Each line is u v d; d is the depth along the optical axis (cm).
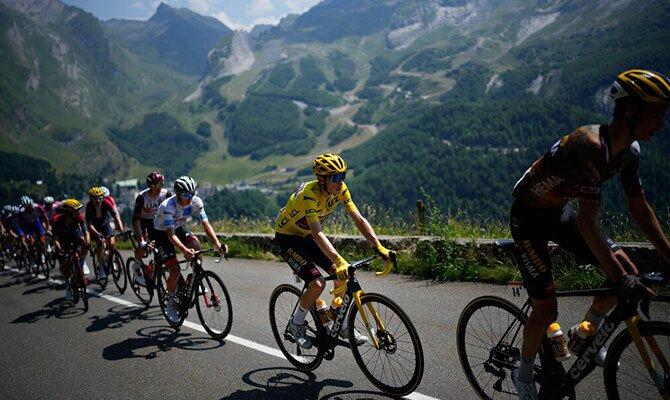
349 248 872
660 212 660
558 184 274
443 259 708
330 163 374
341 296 419
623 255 288
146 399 438
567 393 298
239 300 733
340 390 409
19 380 518
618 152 258
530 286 298
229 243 1173
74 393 469
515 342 329
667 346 258
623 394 306
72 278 822
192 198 611
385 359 392
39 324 736
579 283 560
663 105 240
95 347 596
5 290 1055
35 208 1146
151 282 752
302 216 409
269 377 453
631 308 264
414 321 543
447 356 443
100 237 860
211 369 487
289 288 462
